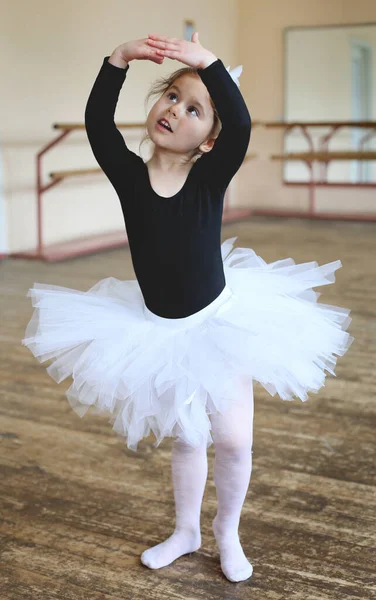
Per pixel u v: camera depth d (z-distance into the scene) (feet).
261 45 27.61
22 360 10.41
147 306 5.00
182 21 24.76
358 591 5.17
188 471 5.37
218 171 4.66
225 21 27.14
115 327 4.97
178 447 5.34
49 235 20.12
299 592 5.17
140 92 23.27
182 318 4.88
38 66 19.07
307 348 5.00
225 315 4.94
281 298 5.28
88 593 5.17
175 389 4.71
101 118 4.88
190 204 4.74
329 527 6.01
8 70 18.13
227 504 5.17
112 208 22.75
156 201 4.76
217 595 5.15
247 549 5.70
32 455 7.39
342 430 8.01
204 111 4.65
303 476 6.91
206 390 4.70
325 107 27.07
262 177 28.53
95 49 21.07
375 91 26.30
